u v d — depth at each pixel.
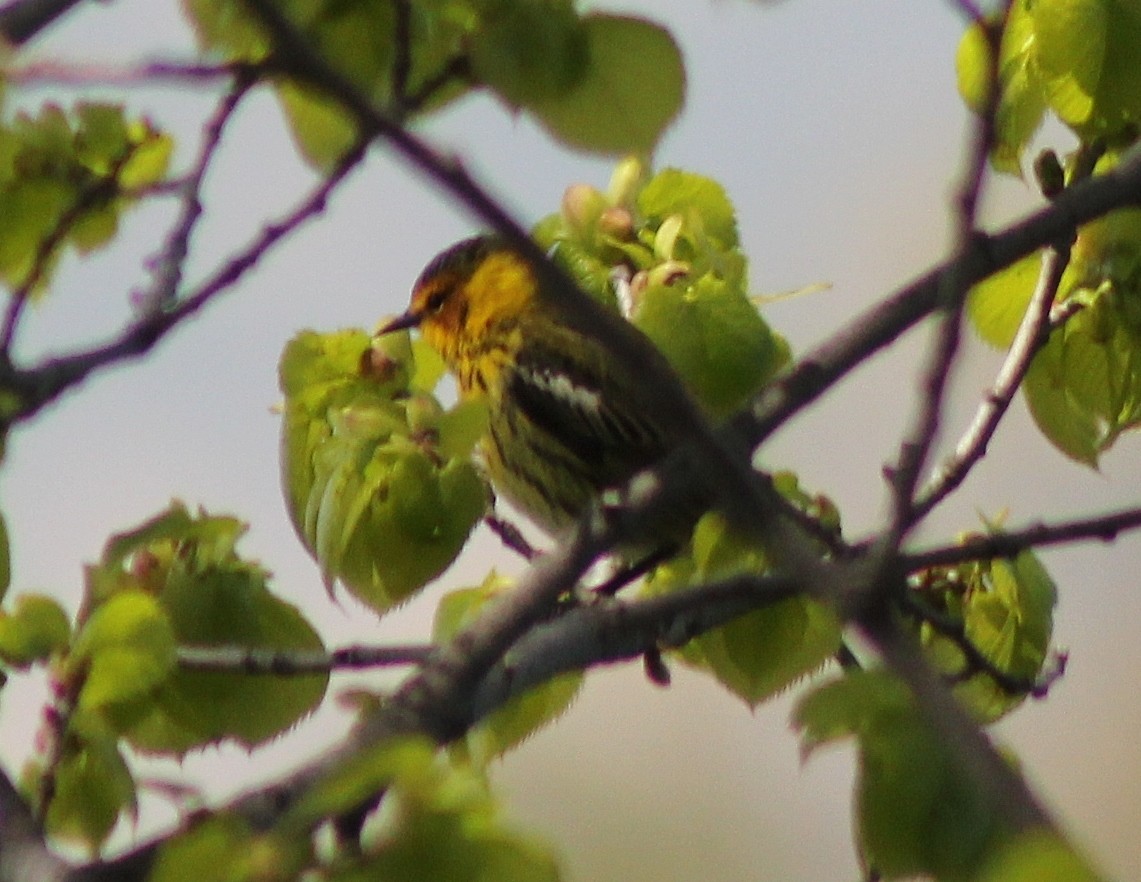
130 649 9.09
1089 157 11.29
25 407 8.89
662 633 10.72
